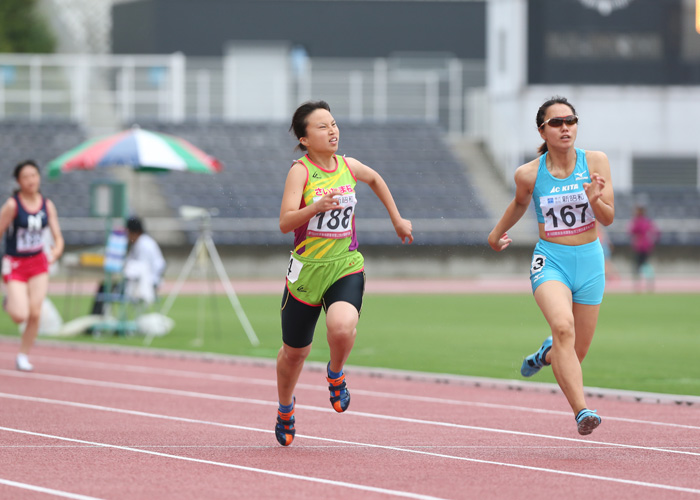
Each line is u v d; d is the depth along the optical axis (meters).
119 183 53.72
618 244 111.81
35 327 39.81
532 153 114.62
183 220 105.31
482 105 122.12
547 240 23.89
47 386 35.38
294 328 22.97
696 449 23.88
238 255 105.56
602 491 19.20
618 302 81.19
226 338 53.94
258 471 21.16
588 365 42.31
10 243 39.06
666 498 18.61
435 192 114.94
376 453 23.36
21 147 112.12
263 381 37.00
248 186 112.88
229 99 118.31
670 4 112.88
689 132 113.88
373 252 108.69
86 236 101.69
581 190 23.61
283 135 118.06
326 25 151.75
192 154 54.75
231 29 150.50
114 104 116.12
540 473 20.95
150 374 38.97
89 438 25.25
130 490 19.33
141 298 54.69
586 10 112.75
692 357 45.28
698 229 111.69
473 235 110.00
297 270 22.56
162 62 116.38
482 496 18.78
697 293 91.81
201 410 30.09
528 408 30.67
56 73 114.50
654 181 114.94
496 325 61.88
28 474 20.84
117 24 156.00
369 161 118.00
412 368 41.44
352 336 22.09
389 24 152.38
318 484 19.88
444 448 24.00
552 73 113.31
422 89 122.25
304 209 21.70
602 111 113.50
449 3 152.88
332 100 120.69
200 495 18.89
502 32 116.12
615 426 27.31
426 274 109.31
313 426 27.31
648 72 113.50
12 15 144.00
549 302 23.12
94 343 50.66
